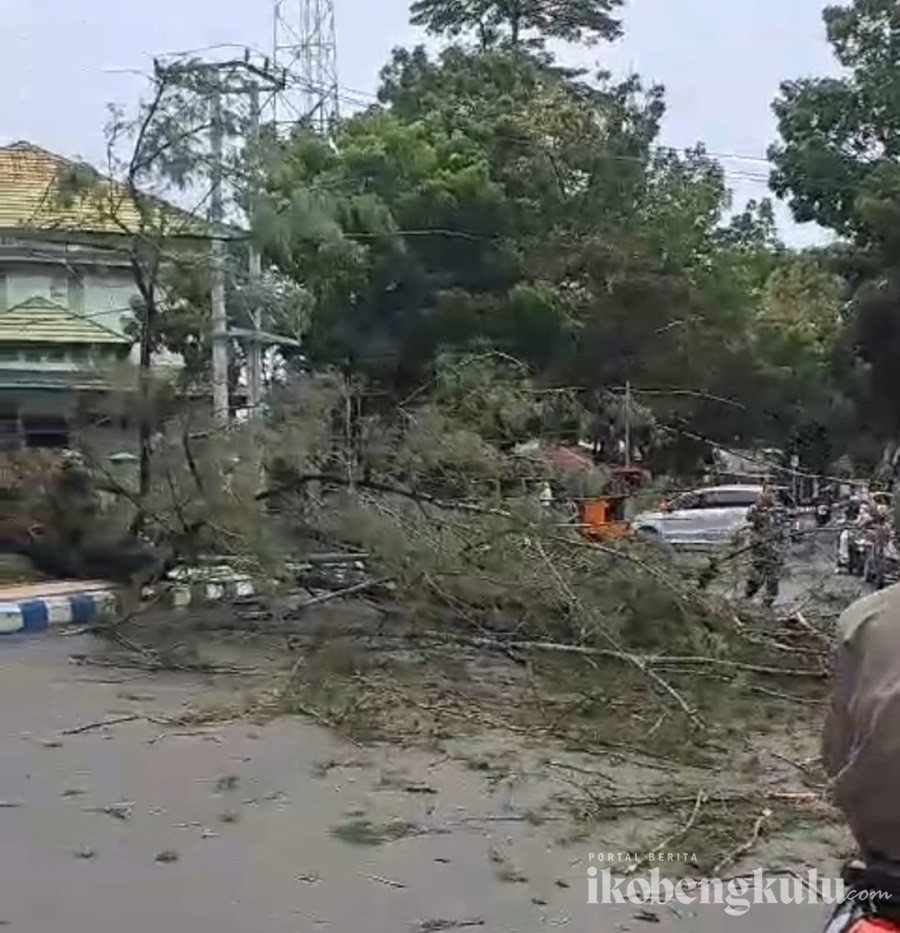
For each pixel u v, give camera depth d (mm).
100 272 22734
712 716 10289
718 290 35875
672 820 7930
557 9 50812
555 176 35875
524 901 6520
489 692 11102
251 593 14672
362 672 11695
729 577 12602
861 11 39219
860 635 3193
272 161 19203
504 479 14062
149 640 13664
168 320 17750
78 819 7777
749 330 36500
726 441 36344
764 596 12641
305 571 14016
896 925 3000
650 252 34844
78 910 6266
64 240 18953
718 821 7871
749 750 9539
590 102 40125
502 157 36156
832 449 38531
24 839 7383
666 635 11336
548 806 8188
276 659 12797
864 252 36719
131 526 15883
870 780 3057
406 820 7840
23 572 17219
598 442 22781
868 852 3127
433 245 31953
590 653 11031
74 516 16438
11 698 11164
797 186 39156
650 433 25266
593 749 9547
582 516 14141
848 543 14586
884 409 37906
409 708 10656
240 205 18797
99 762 9117
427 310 30734
